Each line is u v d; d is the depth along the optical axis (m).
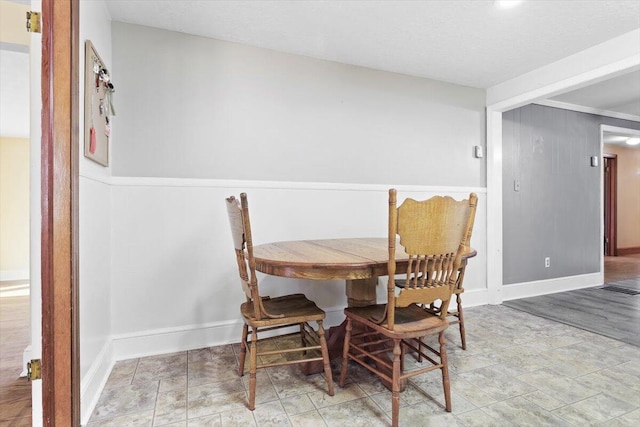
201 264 2.30
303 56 2.59
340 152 2.71
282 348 2.25
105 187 1.96
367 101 2.81
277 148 2.51
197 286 2.29
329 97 2.68
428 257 1.50
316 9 2.00
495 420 1.48
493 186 3.29
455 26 2.19
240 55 2.40
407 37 2.33
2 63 2.77
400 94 2.94
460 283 2.17
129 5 1.96
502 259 3.39
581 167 3.99
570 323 2.72
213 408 1.57
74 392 1.37
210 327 2.32
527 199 3.58
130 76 2.14
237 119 2.39
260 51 2.46
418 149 3.02
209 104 2.32
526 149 3.57
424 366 1.97
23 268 5.02
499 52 2.56
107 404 1.61
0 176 4.94
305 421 1.47
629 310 3.08
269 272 1.58
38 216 1.43
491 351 2.18
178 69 2.25
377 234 2.84
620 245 6.47
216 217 2.33
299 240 2.44
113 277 2.10
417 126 3.01
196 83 2.29
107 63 2.02
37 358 1.42
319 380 1.83
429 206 1.45
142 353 2.15
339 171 2.71
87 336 1.60
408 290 1.49
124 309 2.12
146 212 2.17
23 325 2.80
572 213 3.91
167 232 2.22
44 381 1.33
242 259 1.69
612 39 2.36
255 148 2.45
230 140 2.38
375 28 2.21
